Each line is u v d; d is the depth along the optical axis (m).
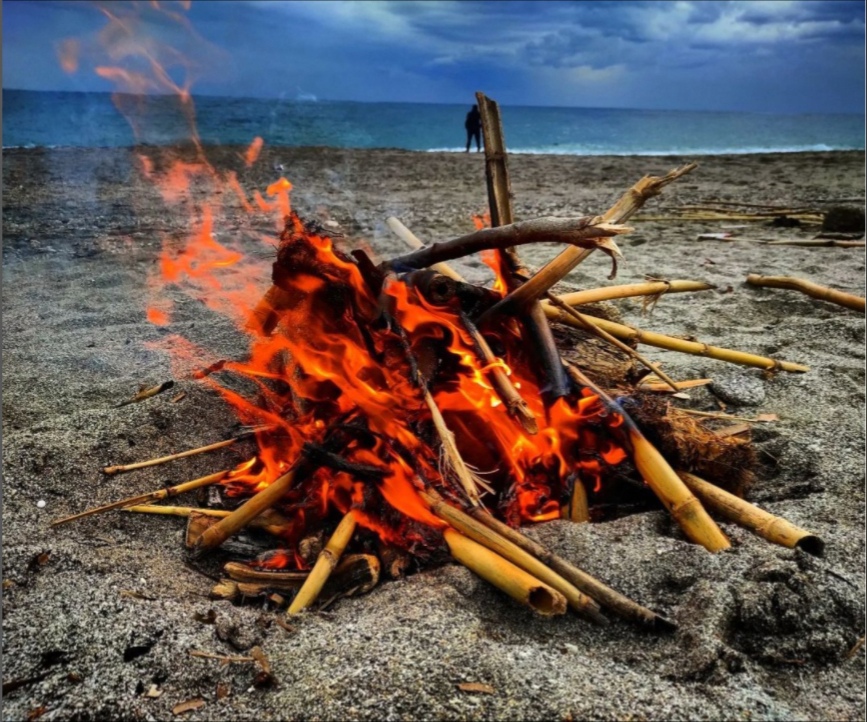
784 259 7.14
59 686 1.92
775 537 2.62
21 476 2.85
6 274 6.23
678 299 5.73
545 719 1.83
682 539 2.71
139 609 2.15
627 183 14.23
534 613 2.27
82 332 4.74
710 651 2.08
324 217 9.39
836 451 3.40
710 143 42.91
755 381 4.08
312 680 1.92
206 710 1.87
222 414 3.44
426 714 1.83
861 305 5.13
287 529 2.68
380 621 2.14
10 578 2.29
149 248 7.44
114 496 2.85
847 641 2.25
